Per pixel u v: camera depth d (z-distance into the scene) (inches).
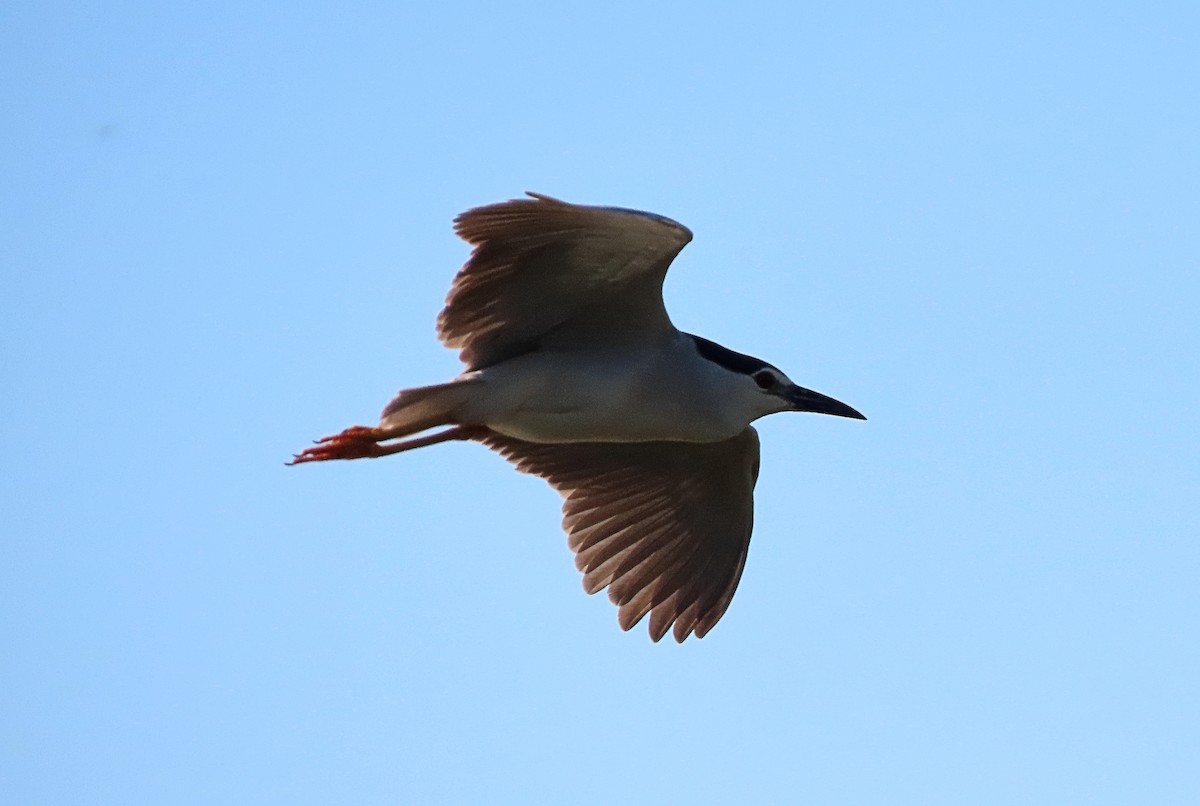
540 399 570.3
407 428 570.9
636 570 655.8
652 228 514.9
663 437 601.3
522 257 542.0
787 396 617.9
